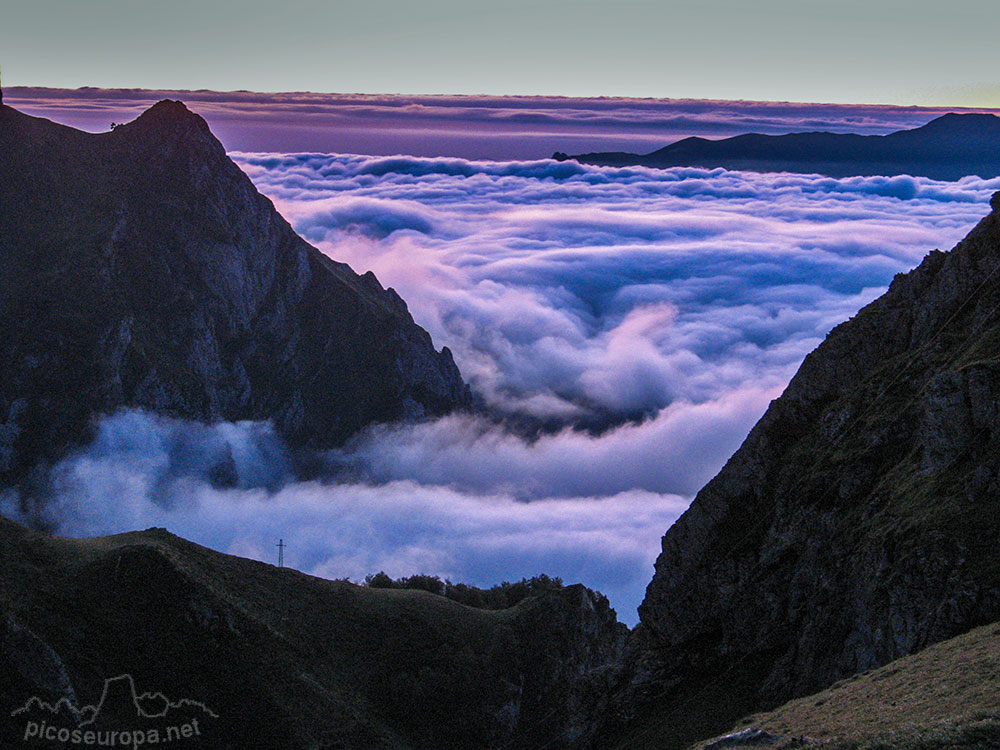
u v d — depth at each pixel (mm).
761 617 65688
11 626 86875
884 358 71562
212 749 87938
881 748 36344
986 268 67562
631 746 64688
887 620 53906
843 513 62812
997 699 37844
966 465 56094
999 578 50281
